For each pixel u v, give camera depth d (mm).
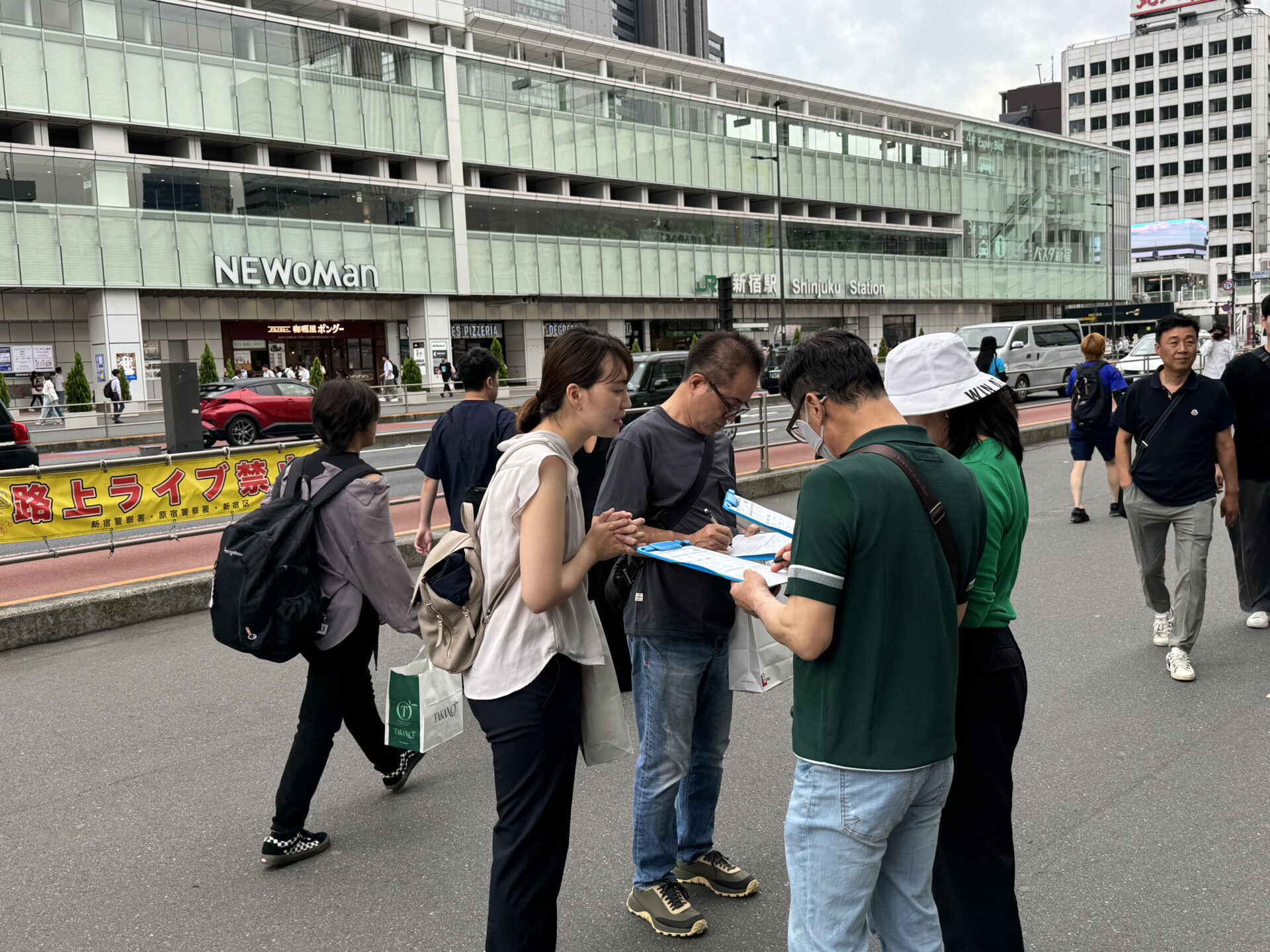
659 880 2869
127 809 3736
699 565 2209
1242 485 5402
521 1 65500
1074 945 2672
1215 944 2641
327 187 37125
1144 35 111688
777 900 2980
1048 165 70875
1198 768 3756
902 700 1820
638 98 47750
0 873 3260
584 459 3854
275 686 5191
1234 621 5727
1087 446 9148
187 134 33938
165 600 6754
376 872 3217
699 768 3016
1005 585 2230
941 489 1881
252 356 39062
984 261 66312
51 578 7465
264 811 3709
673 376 18609
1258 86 105125
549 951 2307
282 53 35594
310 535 3195
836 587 1789
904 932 2027
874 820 1839
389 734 3395
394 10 40031
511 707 2271
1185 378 4688
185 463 7707
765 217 53375
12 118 30844
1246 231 84688
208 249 34094
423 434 21469
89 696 5074
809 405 2016
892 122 63438
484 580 2305
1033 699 4605
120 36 31938
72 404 24797
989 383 2205
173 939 2844
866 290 58844
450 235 40938
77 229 31266
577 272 45406
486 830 3510
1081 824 3355
